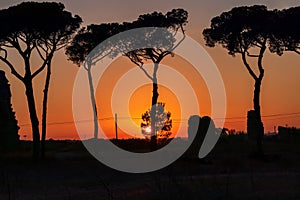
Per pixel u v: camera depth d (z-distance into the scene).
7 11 51.66
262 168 42.38
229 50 57.16
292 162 46.53
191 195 21.02
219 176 32.50
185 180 27.66
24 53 51.62
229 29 56.88
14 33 51.47
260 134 50.84
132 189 28.83
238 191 24.11
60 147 59.50
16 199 28.42
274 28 56.22
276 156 48.50
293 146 55.81
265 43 55.50
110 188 30.45
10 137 53.78
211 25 58.56
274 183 27.95
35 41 52.38
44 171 41.31
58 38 53.50
